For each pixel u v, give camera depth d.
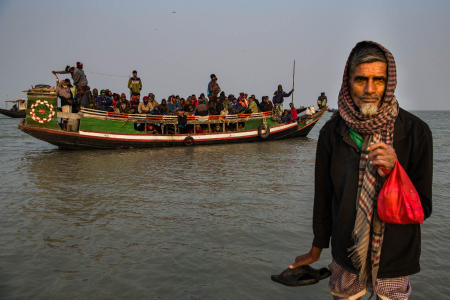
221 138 20.36
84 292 3.60
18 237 5.16
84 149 17.16
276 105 22.95
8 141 21.08
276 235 5.14
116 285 3.73
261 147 18.91
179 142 19.16
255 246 4.75
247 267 4.10
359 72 1.52
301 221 5.77
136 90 19.73
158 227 5.58
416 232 1.56
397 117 1.53
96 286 3.71
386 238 1.54
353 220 1.61
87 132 16.77
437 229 5.21
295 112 23.52
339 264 1.71
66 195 7.71
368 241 1.55
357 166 1.60
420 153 1.49
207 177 9.87
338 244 1.69
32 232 5.38
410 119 1.52
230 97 23.42
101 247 4.79
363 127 1.51
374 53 1.50
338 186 1.67
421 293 3.41
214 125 21.80
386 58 1.50
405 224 1.53
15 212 6.40
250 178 9.65
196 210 6.51
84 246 4.83
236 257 4.39
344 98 1.63
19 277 3.93
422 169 1.49
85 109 16.72
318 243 1.81
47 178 9.70
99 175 10.25
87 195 7.73
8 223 5.79
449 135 25.27
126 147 17.92
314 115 24.84
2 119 54.03
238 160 13.61
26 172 10.63
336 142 1.68
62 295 3.54
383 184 1.50
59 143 16.52
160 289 3.63
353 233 1.58
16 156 14.54
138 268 4.12
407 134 1.51
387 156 1.42
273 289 3.59
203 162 13.05
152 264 4.23
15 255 4.53
